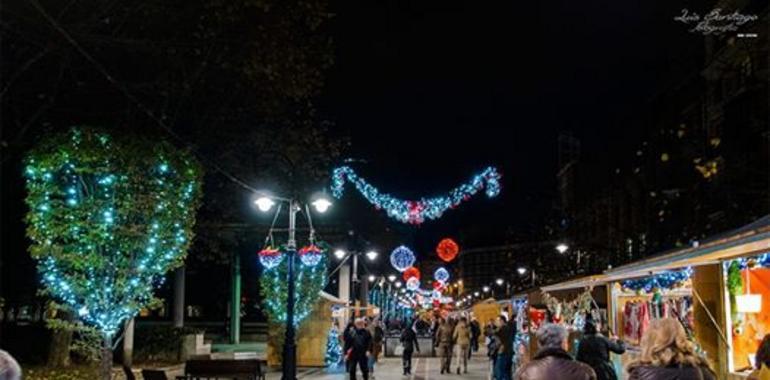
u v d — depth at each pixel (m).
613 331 15.82
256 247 34.16
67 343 24.39
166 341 29.59
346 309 38.88
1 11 16.12
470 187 23.78
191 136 21.11
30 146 19.42
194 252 29.36
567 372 5.88
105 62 18.52
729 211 35.81
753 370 9.09
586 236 76.38
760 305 10.22
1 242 23.14
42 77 18.56
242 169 23.08
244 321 60.19
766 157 35.91
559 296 22.52
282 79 19.19
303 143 23.08
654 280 13.10
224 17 17.52
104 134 13.26
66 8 16.22
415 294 77.12
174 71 19.27
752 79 38.47
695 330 11.15
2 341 28.78
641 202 58.47
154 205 13.57
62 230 13.23
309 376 27.16
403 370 28.53
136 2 17.69
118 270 13.59
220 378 19.23
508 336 21.17
